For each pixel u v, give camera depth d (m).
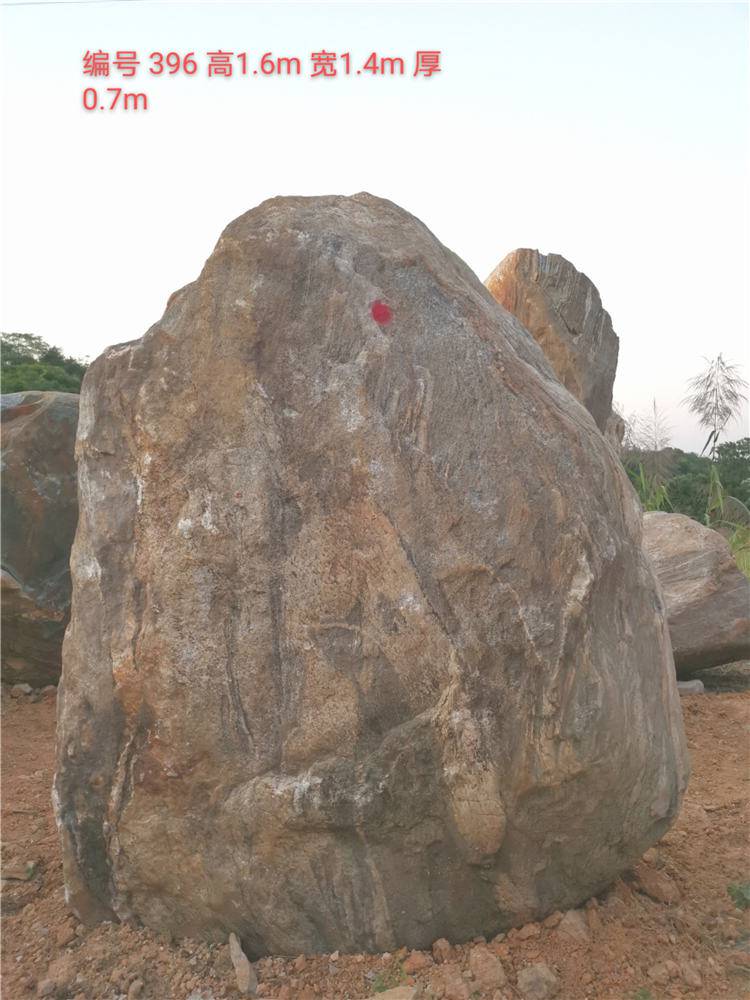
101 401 2.56
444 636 2.21
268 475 2.37
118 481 2.52
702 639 5.05
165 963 2.45
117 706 2.49
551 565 2.18
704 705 4.88
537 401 2.32
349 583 2.30
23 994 2.41
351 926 2.35
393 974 2.29
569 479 2.24
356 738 2.28
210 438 2.42
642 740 2.28
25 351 23.64
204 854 2.41
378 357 2.31
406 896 2.32
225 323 2.41
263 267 2.40
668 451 11.62
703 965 2.37
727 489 13.10
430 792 2.22
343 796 2.24
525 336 2.78
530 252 5.56
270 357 2.38
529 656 2.15
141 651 2.44
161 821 2.45
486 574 2.20
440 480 2.25
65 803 2.57
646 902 2.64
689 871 2.91
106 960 2.48
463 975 2.25
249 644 2.37
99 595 2.52
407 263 2.40
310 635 2.33
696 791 3.70
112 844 2.53
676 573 5.23
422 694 2.24
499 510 2.22
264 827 2.32
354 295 2.35
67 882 2.62
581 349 5.62
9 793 3.88
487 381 2.30
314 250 2.39
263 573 2.37
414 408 2.29
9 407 5.25
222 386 2.41
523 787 2.16
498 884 2.32
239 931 2.45
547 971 2.25
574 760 2.13
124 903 2.59
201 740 2.40
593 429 2.49
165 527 2.45
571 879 2.42
